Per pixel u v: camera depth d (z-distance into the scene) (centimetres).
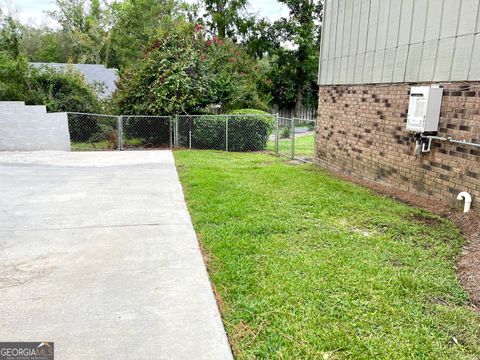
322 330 246
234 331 247
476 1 439
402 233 426
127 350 226
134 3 3039
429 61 519
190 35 1356
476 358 223
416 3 539
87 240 400
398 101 591
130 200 558
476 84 448
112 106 1337
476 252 364
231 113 1270
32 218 472
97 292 292
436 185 522
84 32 3541
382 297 287
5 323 251
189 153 1077
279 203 535
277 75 2636
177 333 243
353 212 498
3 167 819
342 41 748
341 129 773
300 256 357
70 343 232
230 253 363
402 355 224
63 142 1141
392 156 615
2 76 1212
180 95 1230
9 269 331
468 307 279
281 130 1499
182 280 312
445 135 500
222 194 580
